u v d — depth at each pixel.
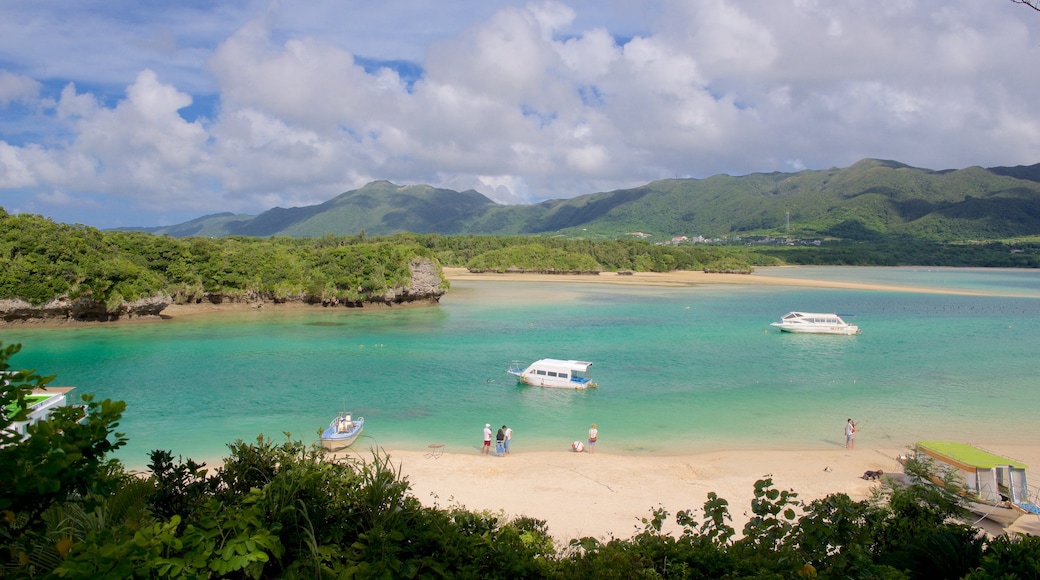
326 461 9.90
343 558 8.20
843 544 9.98
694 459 30.89
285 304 99.12
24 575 6.55
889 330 78.50
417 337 69.50
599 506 24.17
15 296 72.81
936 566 10.10
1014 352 62.91
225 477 9.33
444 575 8.01
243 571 7.44
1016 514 22.73
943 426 37.53
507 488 26.16
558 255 199.00
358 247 105.94
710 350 62.94
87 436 6.66
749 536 10.33
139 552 6.41
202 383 46.62
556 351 61.41
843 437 35.38
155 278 85.25
